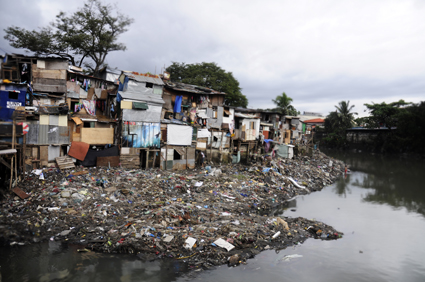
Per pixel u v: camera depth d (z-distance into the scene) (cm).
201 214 1559
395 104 7031
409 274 1130
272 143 4203
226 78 5038
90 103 2620
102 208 1482
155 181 2030
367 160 5694
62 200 1493
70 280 956
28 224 1259
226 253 1161
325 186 3012
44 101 2284
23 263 1038
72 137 2269
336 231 1562
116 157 2328
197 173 2556
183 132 2780
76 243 1188
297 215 1880
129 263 1070
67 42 3216
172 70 5044
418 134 5872
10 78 2144
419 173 4028
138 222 1335
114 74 3030
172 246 1171
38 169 1930
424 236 1558
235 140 3634
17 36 2988
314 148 5925
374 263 1214
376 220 1830
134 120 2436
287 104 5641
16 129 1747
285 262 1161
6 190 1512
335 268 1149
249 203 1952
